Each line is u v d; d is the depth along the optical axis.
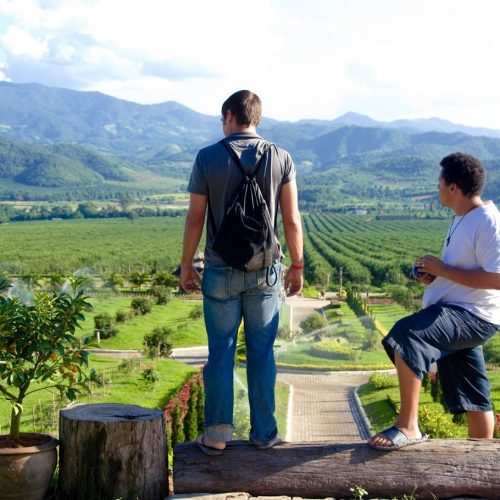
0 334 5.09
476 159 5.11
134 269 92.31
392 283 79.69
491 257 4.87
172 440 17.78
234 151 4.90
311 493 4.95
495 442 4.89
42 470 4.98
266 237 4.82
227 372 5.06
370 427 25.38
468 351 5.43
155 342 35.78
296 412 27.81
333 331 46.50
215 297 5.02
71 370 5.42
